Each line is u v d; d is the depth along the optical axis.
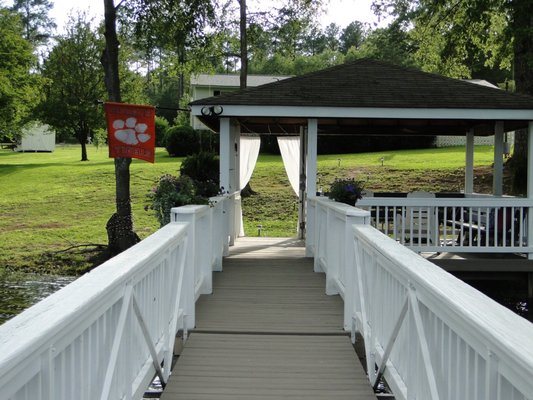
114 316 2.88
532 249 8.80
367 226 4.85
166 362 4.18
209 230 6.89
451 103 8.90
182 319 5.05
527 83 16.62
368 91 9.29
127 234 13.59
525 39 15.90
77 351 2.29
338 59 50.81
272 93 9.15
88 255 13.85
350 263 5.27
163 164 26.75
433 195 11.05
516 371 1.64
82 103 30.75
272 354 4.86
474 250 8.80
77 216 18.50
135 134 11.22
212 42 20.03
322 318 5.89
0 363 1.46
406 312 3.21
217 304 6.44
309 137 9.27
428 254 10.05
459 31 18.95
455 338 2.42
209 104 8.90
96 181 23.92
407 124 11.05
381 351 3.93
